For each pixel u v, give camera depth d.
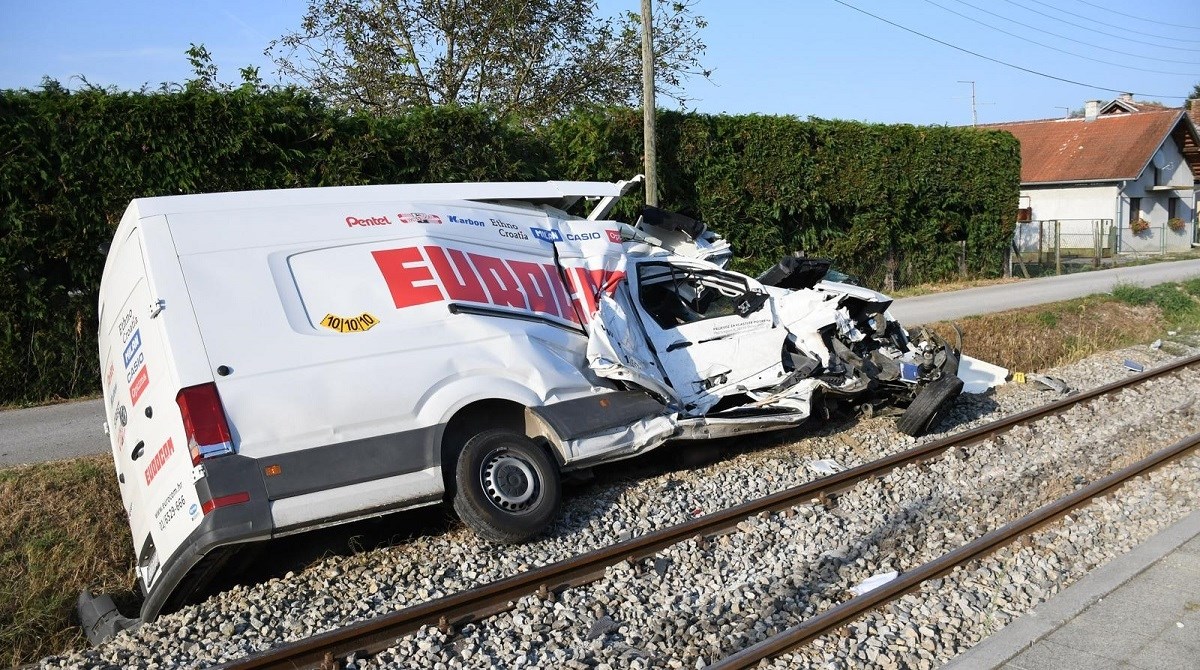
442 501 7.05
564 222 8.34
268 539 6.06
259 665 5.11
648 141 16.19
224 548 5.98
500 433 7.02
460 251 7.32
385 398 6.54
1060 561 6.59
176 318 6.09
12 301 11.12
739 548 6.91
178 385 5.96
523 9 21.91
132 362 6.45
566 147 16.30
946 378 9.81
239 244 6.46
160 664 5.46
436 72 22.50
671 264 9.31
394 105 22.14
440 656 5.38
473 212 7.62
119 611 6.71
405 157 13.66
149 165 11.77
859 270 22.05
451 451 7.04
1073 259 35.28
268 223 6.62
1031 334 16.08
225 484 5.91
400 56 22.30
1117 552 6.79
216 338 6.13
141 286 6.30
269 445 6.11
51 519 7.23
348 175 13.02
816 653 5.27
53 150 11.27
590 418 7.60
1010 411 11.34
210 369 6.05
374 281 6.80
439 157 13.94
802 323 9.46
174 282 6.18
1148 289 21.36
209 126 12.05
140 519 6.42
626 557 6.64
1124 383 12.39
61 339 11.53
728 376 9.12
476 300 7.21
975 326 15.73
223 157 12.18
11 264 11.05
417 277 6.98
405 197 7.31
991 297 21.12
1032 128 45.38
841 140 21.06
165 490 6.08
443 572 6.49
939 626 5.61
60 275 11.59
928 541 7.07
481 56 22.36
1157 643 5.20
